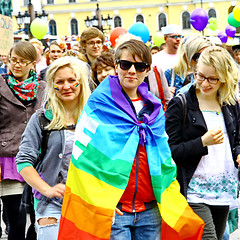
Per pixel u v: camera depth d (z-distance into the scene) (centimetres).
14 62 1186
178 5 15738
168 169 872
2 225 1639
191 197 955
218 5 15275
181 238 870
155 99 876
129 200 848
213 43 1295
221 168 966
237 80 962
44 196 887
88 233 803
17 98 1191
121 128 836
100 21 8994
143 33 2311
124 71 851
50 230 882
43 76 1619
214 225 995
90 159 822
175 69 1391
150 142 851
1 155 1179
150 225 862
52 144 885
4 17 1997
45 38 4809
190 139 959
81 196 813
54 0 16575
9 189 1185
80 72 903
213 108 973
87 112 846
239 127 989
